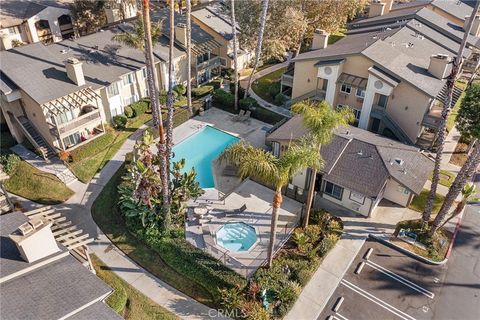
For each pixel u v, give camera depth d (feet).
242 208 97.76
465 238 93.91
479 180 113.80
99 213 99.50
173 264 84.84
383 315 75.97
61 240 75.20
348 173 99.04
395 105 123.75
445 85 122.21
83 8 189.16
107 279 81.97
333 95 133.69
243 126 140.77
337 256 88.48
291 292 77.30
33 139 118.62
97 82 125.49
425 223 93.04
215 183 111.55
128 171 103.19
